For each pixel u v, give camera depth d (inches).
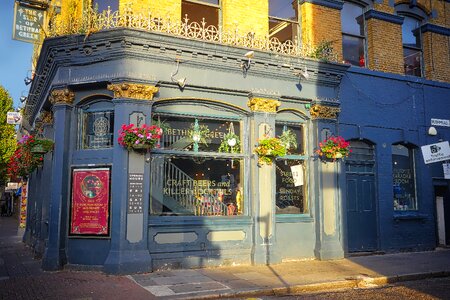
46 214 457.1
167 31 386.6
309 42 477.4
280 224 430.6
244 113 430.9
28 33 506.0
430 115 552.7
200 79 402.3
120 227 355.9
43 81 475.2
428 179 538.6
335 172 458.6
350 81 493.0
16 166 520.7
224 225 400.5
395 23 545.6
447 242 548.4
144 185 367.9
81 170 382.0
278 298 292.7
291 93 447.5
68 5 429.4
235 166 426.9
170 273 358.0
